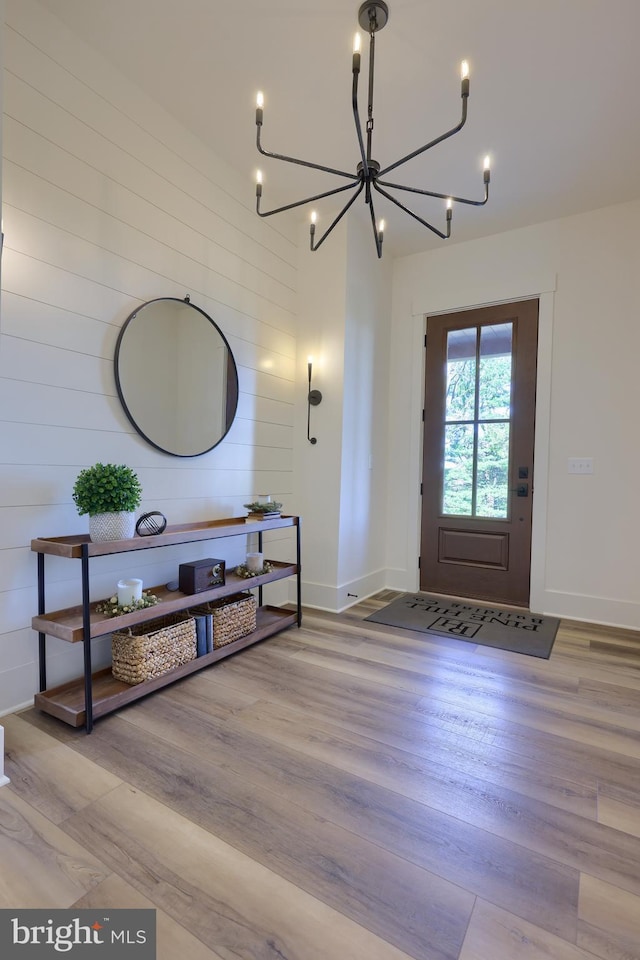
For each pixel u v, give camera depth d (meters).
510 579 3.63
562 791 1.54
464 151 2.70
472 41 2.00
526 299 3.55
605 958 1.01
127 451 2.38
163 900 1.12
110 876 1.19
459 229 3.58
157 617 2.33
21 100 1.90
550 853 1.29
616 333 3.25
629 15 1.86
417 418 3.97
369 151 1.74
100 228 2.21
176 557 2.70
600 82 2.20
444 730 1.88
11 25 1.86
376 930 1.06
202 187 2.76
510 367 3.63
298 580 3.07
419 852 1.28
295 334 3.60
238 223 3.03
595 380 3.31
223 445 2.97
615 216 3.25
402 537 4.05
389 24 1.93
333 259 3.44
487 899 1.14
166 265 2.55
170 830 1.34
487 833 1.35
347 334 3.42
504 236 3.61
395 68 2.15
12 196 1.88
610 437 3.27
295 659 2.55
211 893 1.14
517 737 1.84
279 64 2.17
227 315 2.97
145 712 1.98
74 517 2.13
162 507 2.58
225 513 3.00
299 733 1.84
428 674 2.39
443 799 1.49
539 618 3.33
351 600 3.59
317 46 2.06
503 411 3.66
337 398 3.42
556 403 3.44
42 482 2.01
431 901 1.13
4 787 1.51
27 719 1.91
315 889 1.16
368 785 1.55
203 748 1.73
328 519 3.45
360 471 3.66
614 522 3.26
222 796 1.48
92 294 2.19
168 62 2.19
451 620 3.24
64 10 1.95
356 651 2.68
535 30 1.94
